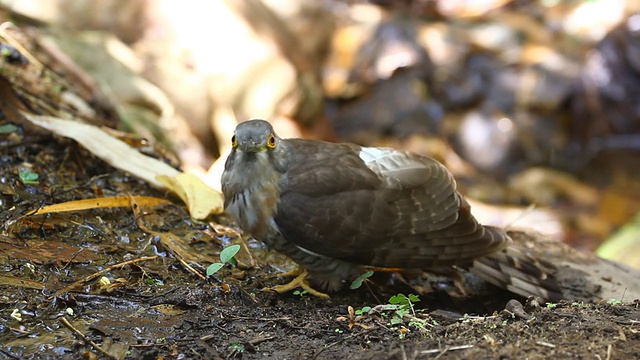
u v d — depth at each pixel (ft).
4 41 38.60
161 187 33.17
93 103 39.83
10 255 26.23
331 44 64.39
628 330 22.63
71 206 29.04
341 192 26.63
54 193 30.55
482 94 65.62
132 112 43.09
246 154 26.35
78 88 39.75
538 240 35.58
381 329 23.47
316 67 62.08
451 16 70.64
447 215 27.73
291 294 27.53
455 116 65.41
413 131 64.54
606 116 65.92
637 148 65.46
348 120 64.49
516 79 65.98
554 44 67.92
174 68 48.80
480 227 28.30
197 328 23.68
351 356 21.77
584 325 23.08
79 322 23.40
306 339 23.24
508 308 24.62
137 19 49.49
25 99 34.94
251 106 51.52
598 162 64.90
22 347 21.95
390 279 30.07
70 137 32.99
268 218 26.61
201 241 30.25
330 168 26.86
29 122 33.35
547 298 28.73
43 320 23.26
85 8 47.47
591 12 69.46
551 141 65.10
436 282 30.45
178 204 32.71
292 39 58.34
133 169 33.40
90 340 22.50
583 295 29.78
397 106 64.85
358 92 65.00
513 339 22.15
